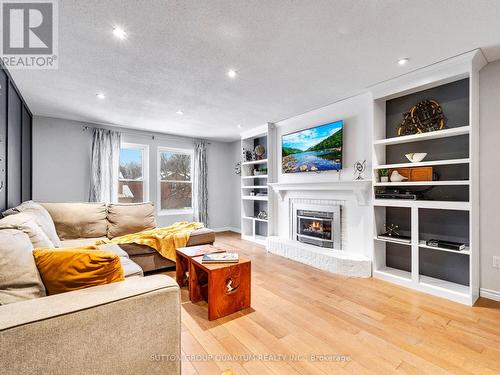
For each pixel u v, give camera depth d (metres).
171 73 2.63
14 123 2.88
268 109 3.89
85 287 1.16
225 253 2.55
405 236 3.02
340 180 3.64
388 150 3.23
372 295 2.61
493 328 1.99
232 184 6.62
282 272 3.34
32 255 1.17
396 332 1.94
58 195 4.29
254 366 1.59
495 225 2.44
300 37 2.01
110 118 4.33
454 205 2.46
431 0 1.62
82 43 2.07
